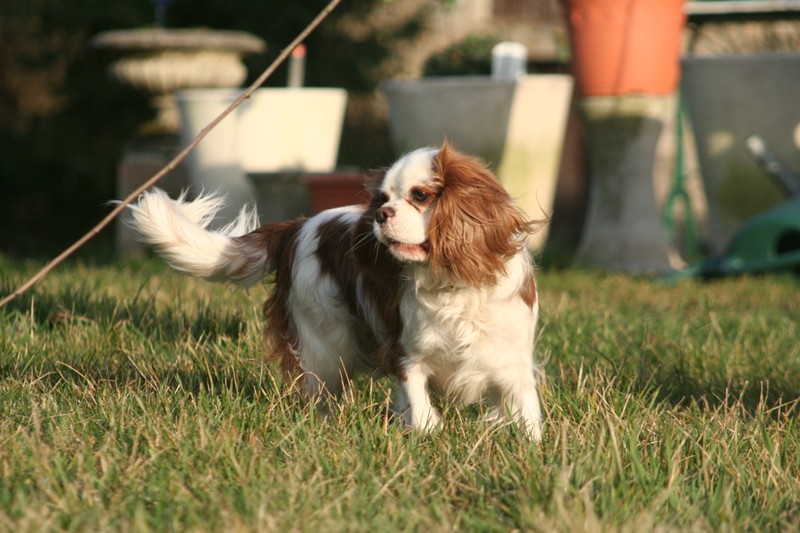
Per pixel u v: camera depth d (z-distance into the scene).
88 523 4.14
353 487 4.58
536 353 7.32
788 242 12.78
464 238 5.35
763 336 8.21
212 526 4.17
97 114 20.86
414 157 5.49
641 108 12.78
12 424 5.39
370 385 6.35
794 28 16.59
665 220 14.02
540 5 21.81
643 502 4.47
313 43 20.78
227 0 20.34
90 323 7.78
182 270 6.66
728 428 5.56
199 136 6.22
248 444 5.11
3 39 21.61
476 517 4.29
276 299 6.57
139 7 19.88
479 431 5.50
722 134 13.66
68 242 20.22
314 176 12.27
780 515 4.46
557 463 4.88
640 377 6.82
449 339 5.62
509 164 13.80
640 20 12.46
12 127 21.66
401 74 21.39
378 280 5.78
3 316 7.66
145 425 5.24
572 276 12.23
